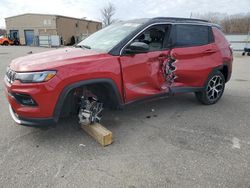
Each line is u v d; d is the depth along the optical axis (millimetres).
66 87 3264
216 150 3418
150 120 4461
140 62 3922
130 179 2779
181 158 3203
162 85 4316
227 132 4008
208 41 5047
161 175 2852
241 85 7785
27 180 2750
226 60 5414
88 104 3678
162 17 4402
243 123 4398
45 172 2895
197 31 4852
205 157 3234
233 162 3127
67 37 48625
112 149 3416
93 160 3143
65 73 3240
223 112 4961
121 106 3852
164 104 5375
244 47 21547
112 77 3613
